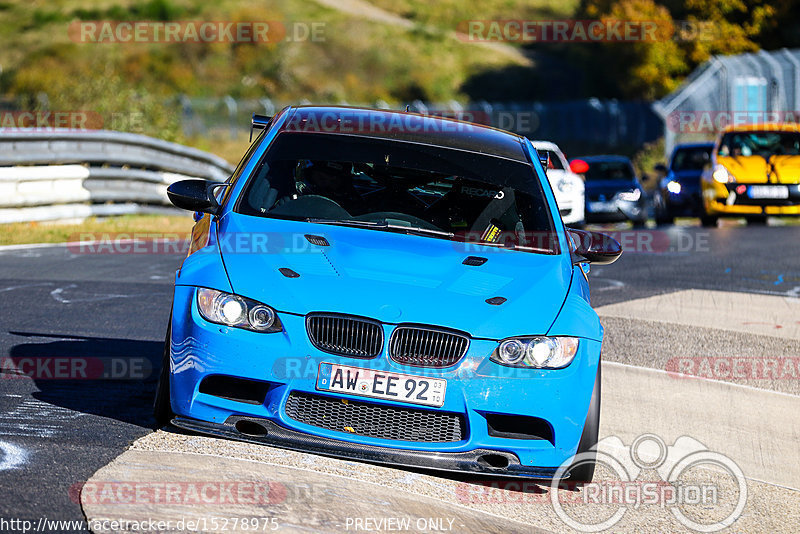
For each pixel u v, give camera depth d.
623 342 27.34
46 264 35.72
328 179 18.69
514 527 14.36
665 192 70.75
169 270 36.34
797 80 110.94
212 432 15.42
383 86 185.75
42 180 47.09
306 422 15.37
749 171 62.28
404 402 15.14
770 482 17.72
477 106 132.88
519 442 15.55
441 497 15.08
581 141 137.25
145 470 14.41
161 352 22.73
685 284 38.44
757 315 32.31
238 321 15.35
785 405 22.38
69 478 13.84
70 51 174.88
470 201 18.83
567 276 17.55
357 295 15.52
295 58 187.50
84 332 24.34
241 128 133.62
